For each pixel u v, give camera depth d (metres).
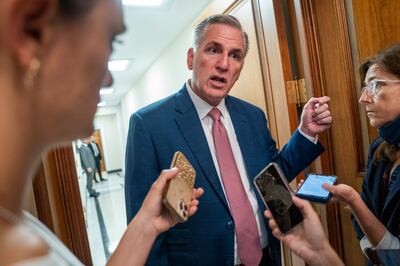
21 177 0.25
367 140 1.20
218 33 0.98
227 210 0.96
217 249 0.94
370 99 0.92
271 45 1.33
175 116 1.01
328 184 0.80
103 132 12.16
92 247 3.38
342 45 1.19
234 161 1.04
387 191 0.92
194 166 0.96
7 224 0.23
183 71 3.23
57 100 0.26
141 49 3.65
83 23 0.25
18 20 0.21
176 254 0.94
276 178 0.77
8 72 0.23
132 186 0.94
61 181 1.08
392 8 1.20
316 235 0.69
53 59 0.24
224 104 1.11
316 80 1.26
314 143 1.07
